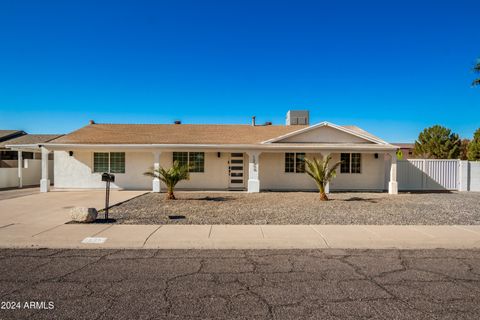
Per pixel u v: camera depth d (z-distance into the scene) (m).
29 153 27.31
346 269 5.17
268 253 6.09
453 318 3.49
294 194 16.27
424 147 32.12
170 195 13.89
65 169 18.44
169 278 4.71
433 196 15.69
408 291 4.26
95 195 15.35
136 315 3.52
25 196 14.89
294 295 4.11
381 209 11.23
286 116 26.31
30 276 4.74
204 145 16.83
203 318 3.47
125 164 18.48
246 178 18.62
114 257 5.74
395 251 6.27
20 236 6.95
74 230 7.55
